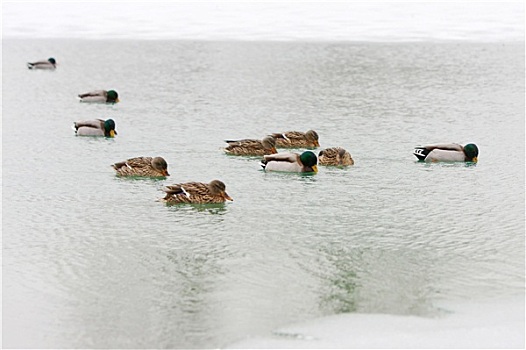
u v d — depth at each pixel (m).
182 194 21.27
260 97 37.50
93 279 16.16
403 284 15.73
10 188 22.88
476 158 25.86
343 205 21.19
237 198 21.84
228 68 46.09
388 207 21.03
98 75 44.34
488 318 13.94
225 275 16.31
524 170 24.88
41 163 25.75
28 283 16.00
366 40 56.09
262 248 17.91
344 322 13.93
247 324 13.97
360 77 42.91
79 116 33.59
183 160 26.06
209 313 14.48
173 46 54.47
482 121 32.25
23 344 13.37
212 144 28.27
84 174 24.39
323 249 17.81
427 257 17.27
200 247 17.98
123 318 14.34
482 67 45.91
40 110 34.97
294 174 24.39
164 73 44.69
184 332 13.72
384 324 13.77
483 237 18.59
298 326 13.82
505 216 20.22
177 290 15.57
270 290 15.52
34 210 20.83
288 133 27.89
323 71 44.75
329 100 36.72
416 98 37.19
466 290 15.38
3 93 39.22
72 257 17.42
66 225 19.59
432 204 21.28
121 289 15.65
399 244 18.12
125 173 24.03
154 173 23.94
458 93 38.41
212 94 38.34
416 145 28.16
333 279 16.05
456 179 23.83
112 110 34.88
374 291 15.41
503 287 15.50
